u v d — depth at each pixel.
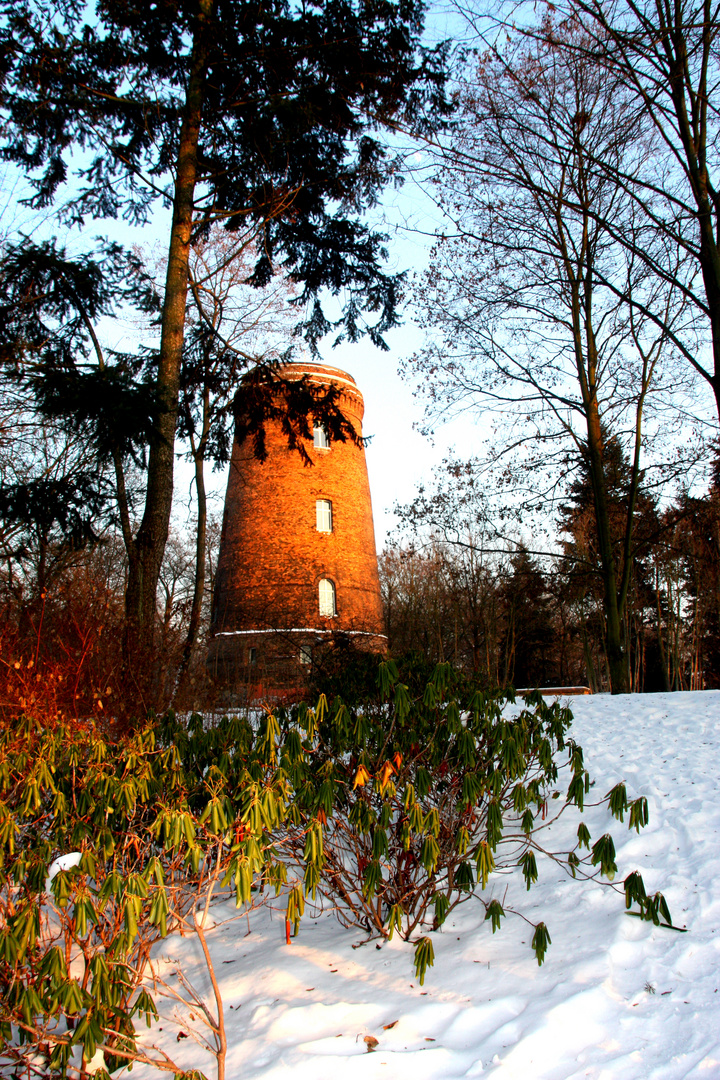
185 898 5.02
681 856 5.40
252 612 29.56
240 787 4.34
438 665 5.18
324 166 12.62
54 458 15.33
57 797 4.38
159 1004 4.48
